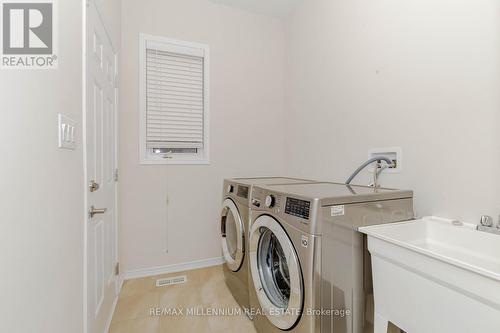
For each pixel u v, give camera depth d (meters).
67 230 0.94
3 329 0.55
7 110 0.58
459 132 1.25
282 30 2.80
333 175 2.09
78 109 1.07
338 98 2.04
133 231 2.25
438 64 1.33
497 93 1.11
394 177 1.57
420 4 1.42
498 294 0.70
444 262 0.82
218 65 2.53
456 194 1.26
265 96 2.74
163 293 2.00
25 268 0.65
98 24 1.39
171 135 2.40
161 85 2.36
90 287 1.21
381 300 1.08
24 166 0.65
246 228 1.70
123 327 1.61
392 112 1.59
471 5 1.19
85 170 1.14
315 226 1.06
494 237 1.00
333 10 2.08
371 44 1.73
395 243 0.98
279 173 2.79
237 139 2.62
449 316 0.82
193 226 2.46
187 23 2.40
